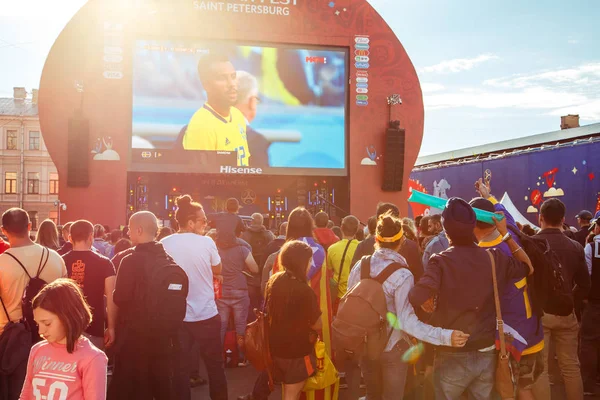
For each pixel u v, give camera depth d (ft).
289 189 83.35
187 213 18.60
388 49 72.33
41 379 9.14
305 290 14.55
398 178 70.44
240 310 25.44
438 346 13.01
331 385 15.52
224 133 67.10
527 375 13.79
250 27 68.39
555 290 13.79
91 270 17.81
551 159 46.37
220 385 18.02
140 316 14.78
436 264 12.82
